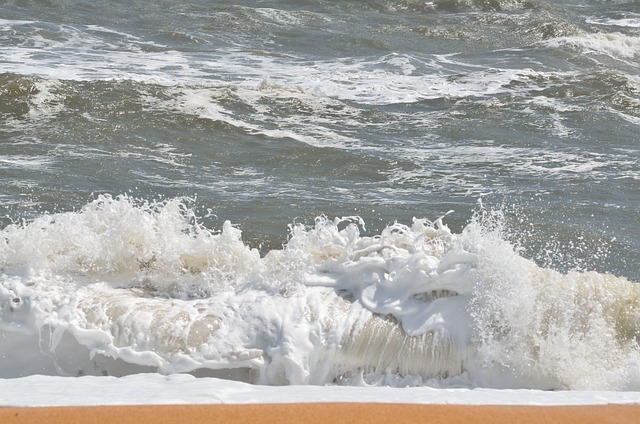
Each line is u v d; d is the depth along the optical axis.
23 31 71.25
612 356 16.84
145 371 16.77
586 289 17.30
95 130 46.31
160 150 44.00
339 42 75.44
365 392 14.23
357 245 18.59
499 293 16.91
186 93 53.34
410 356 16.69
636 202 37.84
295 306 17.16
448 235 18.92
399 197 37.59
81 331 17.02
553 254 30.28
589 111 55.09
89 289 18.08
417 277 17.22
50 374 17.20
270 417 12.30
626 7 104.00
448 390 14.73
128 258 19.03
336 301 17.39
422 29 82.75
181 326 16.95
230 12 83.12
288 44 74.56
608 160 45.09
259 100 53.50
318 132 48.53
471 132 49.75
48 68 60.41
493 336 16.77
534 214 35.28
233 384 14.64
